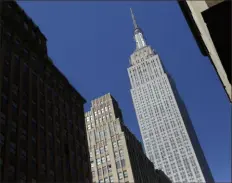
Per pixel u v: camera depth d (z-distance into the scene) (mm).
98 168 101938
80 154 63531
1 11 57281
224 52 5832
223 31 5859
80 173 59531
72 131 64938
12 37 57594
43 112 56281
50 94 62562
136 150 110625
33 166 45938
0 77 47250
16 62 54938
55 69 69938
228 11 5859
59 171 52375
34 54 63250
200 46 11188
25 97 52469
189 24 10797
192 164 192125
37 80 59656
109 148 105062
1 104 44906
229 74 5770
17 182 40625
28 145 46906
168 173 195125
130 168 95938
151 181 108688
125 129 113188
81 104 77562
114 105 126875
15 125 46094
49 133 54812
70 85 74625
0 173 38312
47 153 51094
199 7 6934
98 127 114875
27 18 67562
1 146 40938
